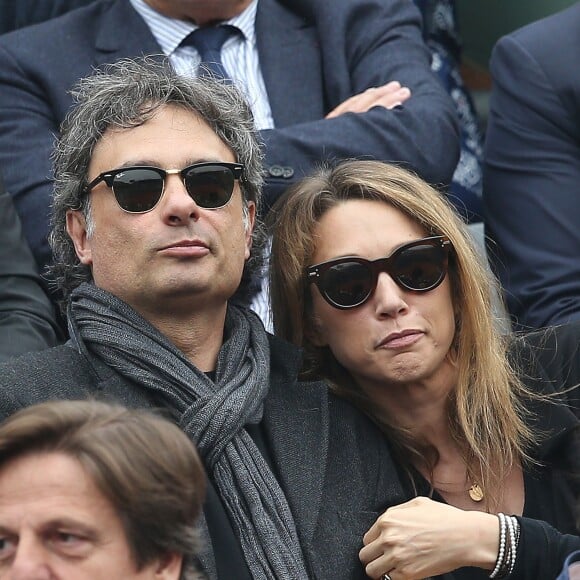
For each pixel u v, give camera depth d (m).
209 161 11.77
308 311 12.90
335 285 12.44
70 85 15.74
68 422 7.94
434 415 12.74
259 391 11.46
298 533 11.14
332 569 11.20
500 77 16.95
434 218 12.59
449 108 16.25
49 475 7.80
